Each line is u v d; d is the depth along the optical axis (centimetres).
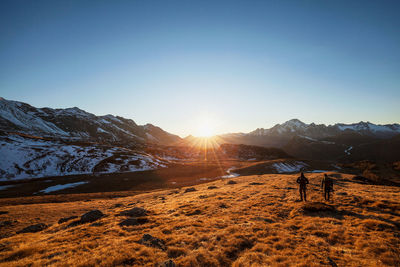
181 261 802
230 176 10331
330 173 5138
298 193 2241
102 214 1798
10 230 1853
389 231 1043
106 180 8781
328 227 1148
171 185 8044
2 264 809
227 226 1252
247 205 1798
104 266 762
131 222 1394
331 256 824
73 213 2581
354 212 1395
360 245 908
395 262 750
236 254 887
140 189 7319
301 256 828
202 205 1952
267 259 804
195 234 1120
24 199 4616
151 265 768
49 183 8144
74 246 977
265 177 5072
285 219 1373
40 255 896
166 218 1539
